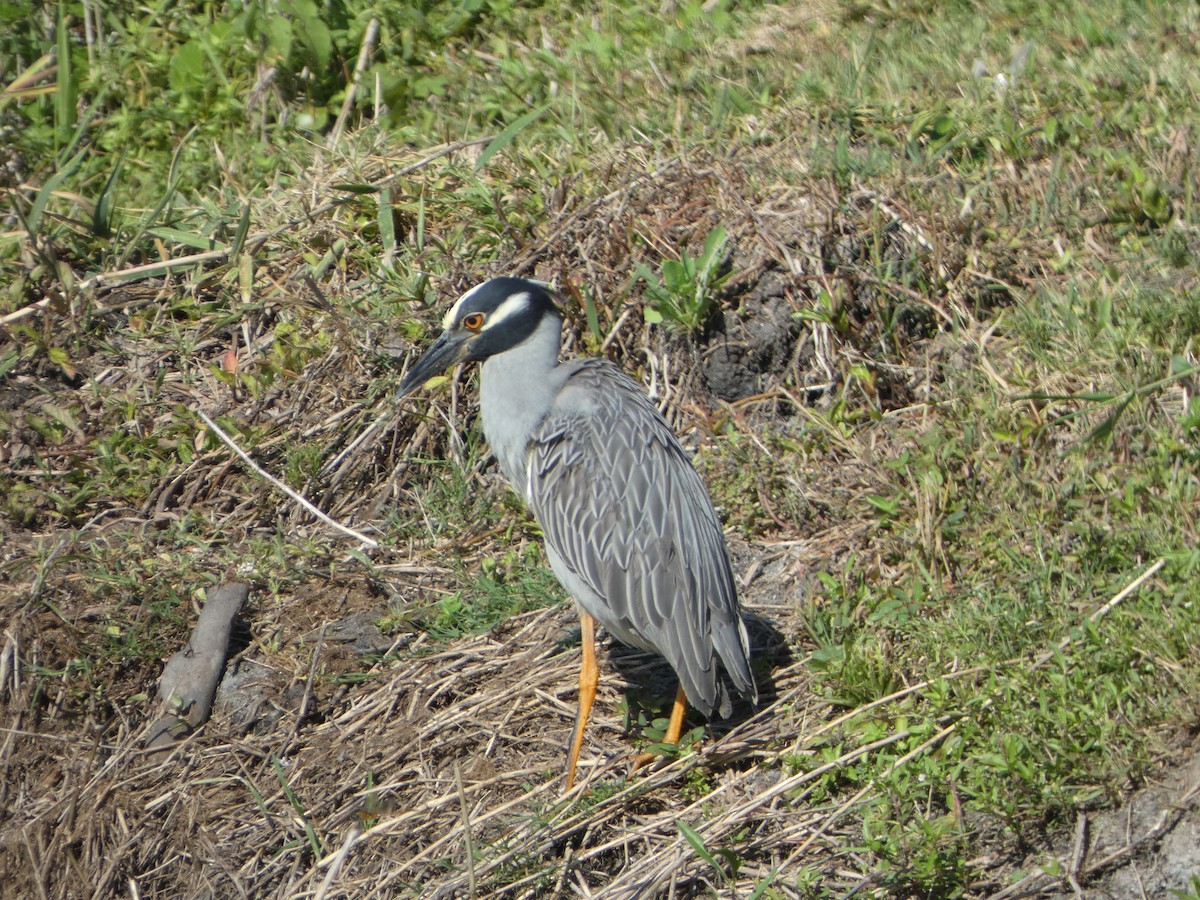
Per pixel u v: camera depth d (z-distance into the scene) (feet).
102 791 30.30
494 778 30.25
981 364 37.65
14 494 36.14
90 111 47.09
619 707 31.96
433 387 38.55
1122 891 26.43
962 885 26.81
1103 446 33.88
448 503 37.27
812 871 27.35
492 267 40.83
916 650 30.63
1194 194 42.06
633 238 40.60
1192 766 27.12
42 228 43.83
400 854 28.99
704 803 29.07
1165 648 28.48
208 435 37.88
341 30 51.88
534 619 33.99
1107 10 51.80
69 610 33.45
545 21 54.54
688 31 52.90
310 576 35.01
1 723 31.32
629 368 39.34
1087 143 44.50
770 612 33.45
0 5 51.85
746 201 41.34
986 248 40.57
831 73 48.78
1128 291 38.65
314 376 39.14
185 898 28.99
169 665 32.50
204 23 52.49
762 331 38.93
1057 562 31.86
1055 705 28.32
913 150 43.47
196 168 47.50
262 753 31.19
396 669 32.81
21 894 29.14
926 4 53.83
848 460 36.27
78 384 39.88
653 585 30.40
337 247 42.37
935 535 32.73
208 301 42.04
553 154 45.27
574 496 31.53
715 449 37.19
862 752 28.71
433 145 47.11
